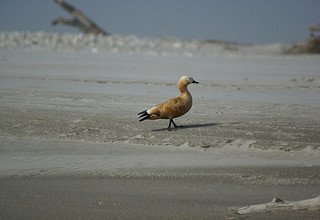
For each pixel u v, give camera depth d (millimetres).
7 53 84062
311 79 60906
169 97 46375
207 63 80500
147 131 32562
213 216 20031
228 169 26031
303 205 20156
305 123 35031
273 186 23594
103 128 33375
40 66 68125
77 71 64500
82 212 20625
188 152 28828
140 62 77375
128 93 48250
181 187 23547
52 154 28703
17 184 24047
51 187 23625
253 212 19969
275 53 115750
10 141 30984
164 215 20250
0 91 47969
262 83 57031
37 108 39750
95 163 27141
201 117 36625
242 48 125000
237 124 34062
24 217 20141
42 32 129250
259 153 28547
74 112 38188
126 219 19922
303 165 26516
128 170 26031
